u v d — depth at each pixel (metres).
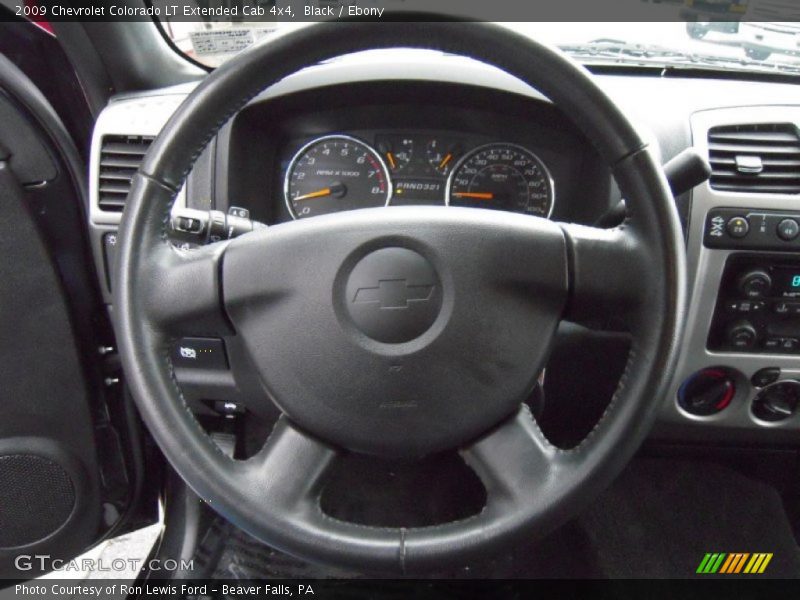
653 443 1.44
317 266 0.80
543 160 1.35
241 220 1.10
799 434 1.33
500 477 0.82
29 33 1.26
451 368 0.81
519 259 0.81
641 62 1.40
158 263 0.81
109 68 1.36
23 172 1.19
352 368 0.81
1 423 1.34
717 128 1.25
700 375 1.30
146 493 1.63
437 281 0.80
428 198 1.38
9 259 1.21
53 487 1.42
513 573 1.51
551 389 1.34
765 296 1.23
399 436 0.83
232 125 1.25
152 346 0.81
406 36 0.76
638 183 0.78
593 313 0.83
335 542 0.80
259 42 0.77
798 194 1.20
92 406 1.37
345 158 1.38
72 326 1.29
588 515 1.68
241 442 1.40
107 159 1.26
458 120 1.34
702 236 1.21
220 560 1.46
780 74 1.36
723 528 1.65
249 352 0.85
